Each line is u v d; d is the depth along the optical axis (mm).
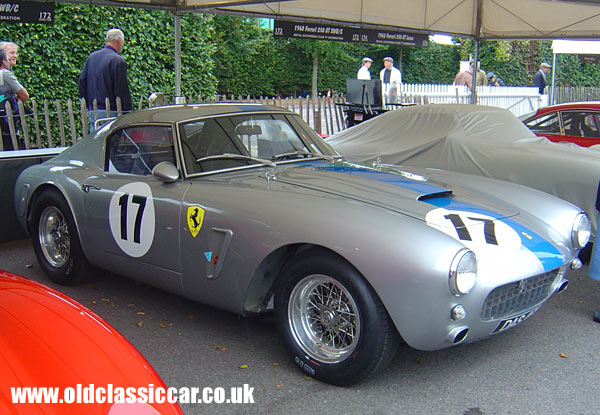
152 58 13891
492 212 3643
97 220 4363
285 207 3400
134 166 4285
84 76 8695
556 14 10938
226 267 3582
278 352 3738
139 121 4324
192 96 14922
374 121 7121
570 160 5395
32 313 2064
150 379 1942
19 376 1765
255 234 3422
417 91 19672
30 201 4984
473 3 11945
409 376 3432
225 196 3660
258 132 4355
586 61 23125
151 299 4613
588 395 3252
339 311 3244
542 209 3941
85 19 12461
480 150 5941
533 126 9180
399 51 29703
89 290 4793
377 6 11234
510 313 3324
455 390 3281
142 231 4039
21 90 8609
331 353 3314
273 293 3693
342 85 28625
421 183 3881
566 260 3557
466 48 29562
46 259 4941
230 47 25234
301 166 4195
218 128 4211
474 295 3049
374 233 3072
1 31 11570
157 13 13812
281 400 3176
